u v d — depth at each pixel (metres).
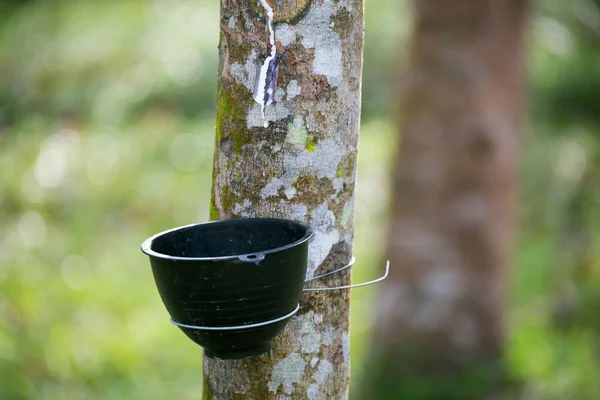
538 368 7.29
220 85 2.69
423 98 6.97
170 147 13.14
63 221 10.64
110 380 7.23
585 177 10.40
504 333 7.31
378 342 7.30
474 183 6.98
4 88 14.50
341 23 2.59
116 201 11.30
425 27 6.91
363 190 11.16
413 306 7.16
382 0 14.85
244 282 2.21
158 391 7.16
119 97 14.62
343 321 2.77
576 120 12.02
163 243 2.41
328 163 2.63
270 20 2.55
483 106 6.91
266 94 2.58
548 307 8.53
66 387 6.88
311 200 2.63
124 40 15.92
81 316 8.24
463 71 6.85
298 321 2.69
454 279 7.06
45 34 15.71
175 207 11.26
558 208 10.12
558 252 9.48
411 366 7.14
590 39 9.32
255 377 2.71
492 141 6.96
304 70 2.57
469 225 7.01
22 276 8.69
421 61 6.96
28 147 12.37
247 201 2.65
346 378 2.82
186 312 2.28
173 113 14.58
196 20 16.52
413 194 7.09
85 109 14.20
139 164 12.56
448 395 6.93
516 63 7.18
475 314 7.13
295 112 2.58
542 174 10.52
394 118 7.41
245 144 2.63
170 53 15.80
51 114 14.12
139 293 9.09
